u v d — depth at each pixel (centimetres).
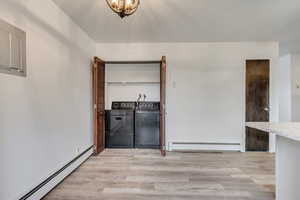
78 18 335
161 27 376
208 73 480
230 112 478
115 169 356
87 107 421
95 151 433
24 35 222
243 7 293
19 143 214
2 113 190
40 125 252
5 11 195
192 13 312
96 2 278
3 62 192
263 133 473
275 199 244
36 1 244
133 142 496
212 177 322
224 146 479
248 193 270
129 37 439
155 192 272
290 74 639
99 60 449
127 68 523
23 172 220
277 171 226
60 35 304
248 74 475
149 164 382
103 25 366
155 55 485
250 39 453
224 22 351
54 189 280
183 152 464
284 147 218
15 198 207
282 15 322
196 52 480
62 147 310
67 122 328
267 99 473
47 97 268
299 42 477
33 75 239
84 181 306
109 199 253
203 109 482
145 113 493
